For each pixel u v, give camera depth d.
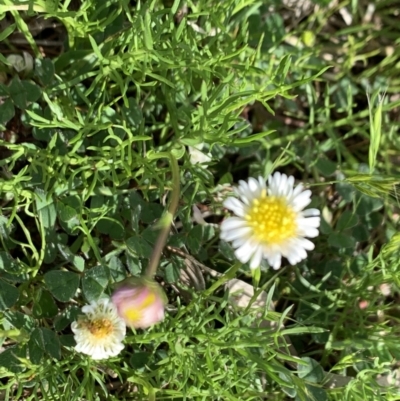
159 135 0.17
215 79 0.17
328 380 0.16
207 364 0.13
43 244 0.14
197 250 0.15
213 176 0.17
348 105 0.18
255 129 0.18
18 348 0.14
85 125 0.14
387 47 0.19
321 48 0.18
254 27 0.18
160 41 0.14
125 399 0.15
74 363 0.14
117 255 0.15
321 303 0.17
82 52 0.15
